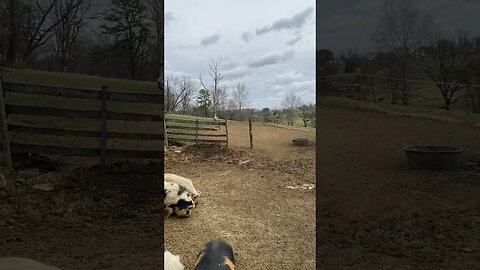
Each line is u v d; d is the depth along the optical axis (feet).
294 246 12.21
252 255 11.68
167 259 10.19
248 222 14.43
